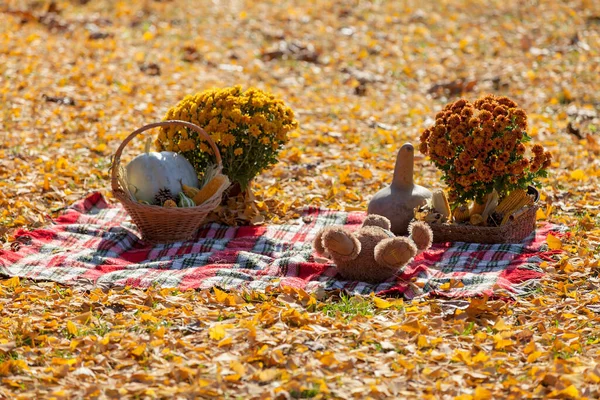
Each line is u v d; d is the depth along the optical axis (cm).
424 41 1002
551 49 944
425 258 595
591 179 683
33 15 1044
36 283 573
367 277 575
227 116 623
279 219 638
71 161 695
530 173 608
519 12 1090
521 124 603
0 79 816
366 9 1125
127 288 567
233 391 509
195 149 627
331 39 1005
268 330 536
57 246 602
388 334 536
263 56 934
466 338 536
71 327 538
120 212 640
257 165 631
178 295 562
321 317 546
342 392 509
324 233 572
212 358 523
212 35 1008
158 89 821
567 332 538
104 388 510
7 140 716
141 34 1006
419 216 606
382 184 675
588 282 572
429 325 543
